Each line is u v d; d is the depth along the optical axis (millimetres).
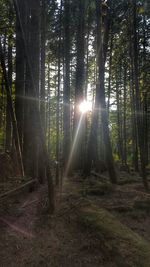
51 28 16016
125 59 20609
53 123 28469
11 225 5977
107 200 7816
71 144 15352
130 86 21531
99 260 4535
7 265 4562
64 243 5141
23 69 10844
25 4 9812
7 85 7836
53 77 23969
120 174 15469
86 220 5719
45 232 5633
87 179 11523
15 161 9852
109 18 12953
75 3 14977
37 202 7266
